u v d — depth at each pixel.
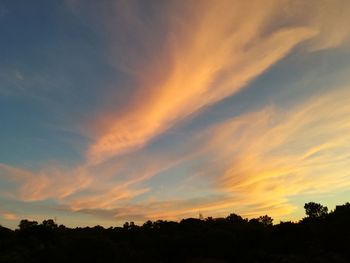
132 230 142.75
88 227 152.75
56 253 98.81
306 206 140.88
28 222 143.75
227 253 111.62
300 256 93.00
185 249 115.00
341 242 95.38
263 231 122.69
